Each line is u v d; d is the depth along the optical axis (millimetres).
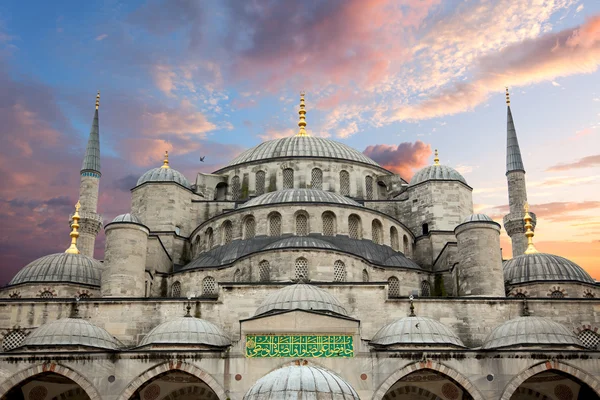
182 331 44938
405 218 68188
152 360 43219
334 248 53781
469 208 68312
